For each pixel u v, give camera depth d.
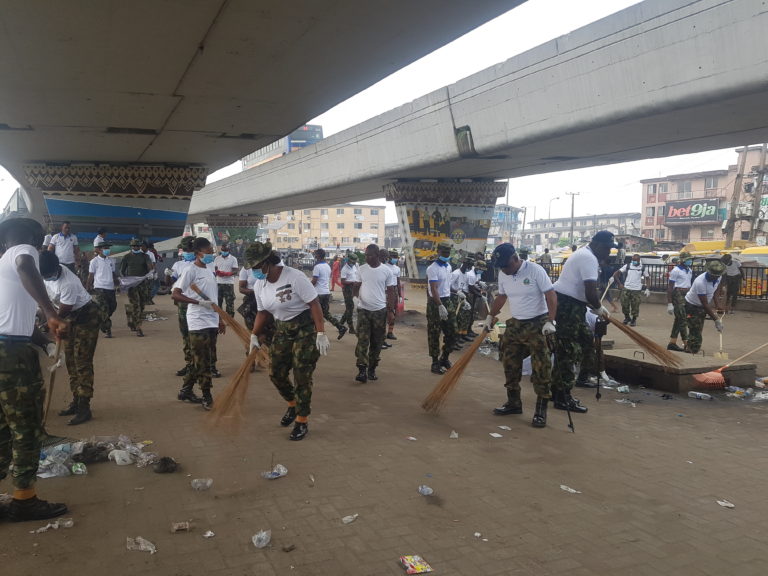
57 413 5.63
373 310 7.40
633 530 3.48
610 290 20.16
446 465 4.50
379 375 7.93
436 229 25.20
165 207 17.95
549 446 5.03
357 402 6.41
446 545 3.25
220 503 3.72
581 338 6.89
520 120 15.24
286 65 8.65
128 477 4.12
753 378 7.56
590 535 3.40
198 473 4.21
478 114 16.48
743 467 4.60
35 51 7.97
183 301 5.75
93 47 7.84
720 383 7.17
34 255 3.47
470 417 5.91
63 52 8.02
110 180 17.39
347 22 7.11
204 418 5.59
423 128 19.02
